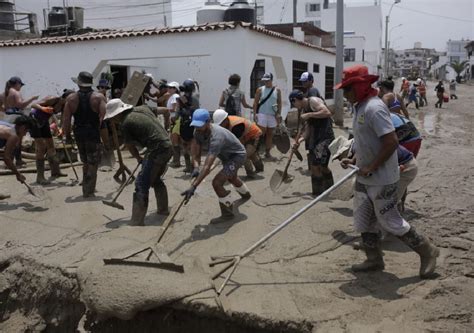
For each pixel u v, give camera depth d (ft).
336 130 51.11
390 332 11.34
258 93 32.17
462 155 36.83
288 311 12.34
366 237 14.47
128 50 40.98
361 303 12.72
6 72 47.01
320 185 23.02
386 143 12.78
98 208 22.09
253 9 51.96
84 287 13.85
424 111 84.84
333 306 12.60
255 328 12.26
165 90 38.27
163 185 20.42
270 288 13.67
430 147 41.29
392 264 15.19
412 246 13.85
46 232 19.10
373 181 13.38
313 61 57.77
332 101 70.18
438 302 12.67
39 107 26.32
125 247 16.44
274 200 22.53
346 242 17.28
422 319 11.90
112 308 12.56
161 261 13.89
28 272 16.31
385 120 12.83
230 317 12.36
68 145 32.86
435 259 14.05
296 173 29.19
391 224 13.52
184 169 30.53
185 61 54.13
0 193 25.03
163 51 39.75
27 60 45.73
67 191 25.64
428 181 27.02
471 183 26.43
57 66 44.47
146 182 19.16
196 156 19.97
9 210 22.22
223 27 36.96
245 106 32.81
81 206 22.49
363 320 11.91
